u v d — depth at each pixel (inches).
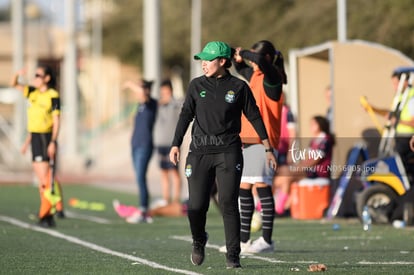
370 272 1084.5
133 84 1966.0
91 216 2073.1
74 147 5108.3
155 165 4097.0
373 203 1749.5
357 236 1589.6
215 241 1508.4
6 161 5118.1
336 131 1943.9
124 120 6860.2
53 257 1243.2
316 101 2132.1
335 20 4052.7
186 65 6993.1
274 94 1268.5
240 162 1079.6
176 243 1464.1
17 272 1088.8
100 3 7869.1
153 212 2052.2
